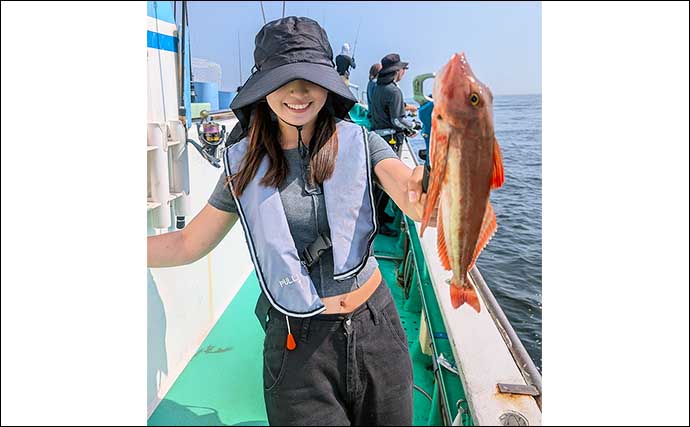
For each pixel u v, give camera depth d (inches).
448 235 39.6
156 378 58.7
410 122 61.9
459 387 50.7
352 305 48.5
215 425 54.3
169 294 62.5
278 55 44.9
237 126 56.2
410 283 74.9
